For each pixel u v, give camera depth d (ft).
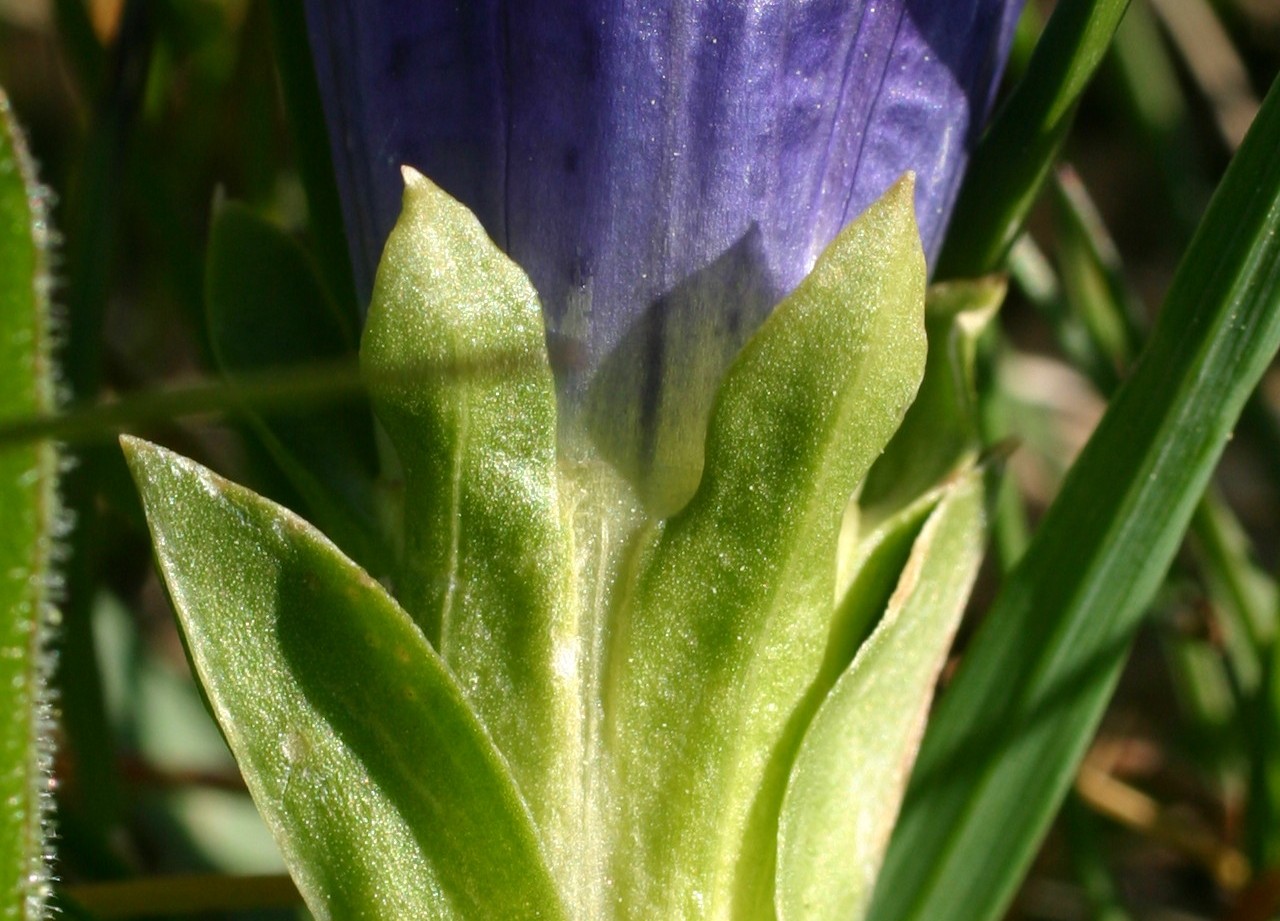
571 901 0.21
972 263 0.25
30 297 0.18
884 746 0.23
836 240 0.21
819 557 0.21
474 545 0.21
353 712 0.21
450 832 0.21
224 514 0.21
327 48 0.22
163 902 0.27
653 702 0.21
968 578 0.23
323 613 0.21
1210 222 0.24
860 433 0.21
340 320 0.24
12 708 0.19
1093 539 0.25
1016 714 0.25
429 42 0.21
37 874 0.19
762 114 0.21
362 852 0.21
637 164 0.21
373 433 0.23
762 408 0.21
